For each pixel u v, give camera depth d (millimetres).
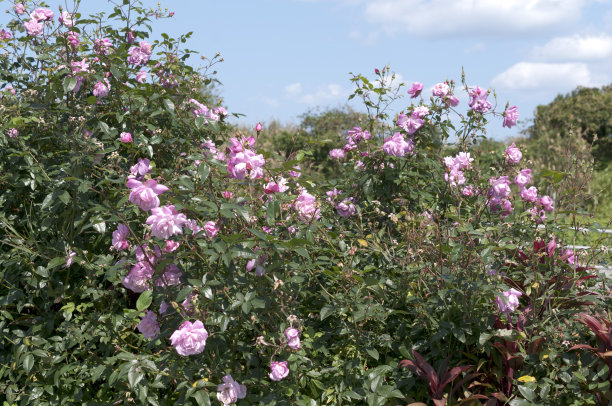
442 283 3285
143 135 3945
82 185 3049
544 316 3510
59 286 3367
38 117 3873
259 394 2906
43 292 3445
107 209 2842
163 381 2873
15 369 3186
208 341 2777
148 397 2816
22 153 3488
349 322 3262
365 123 5223
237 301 2652
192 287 2648
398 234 4266
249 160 3037
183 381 2725
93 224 3111
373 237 3756
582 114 17219
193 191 2857
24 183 3574
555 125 17531
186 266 2941
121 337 3186
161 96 3939
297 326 2891
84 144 3453
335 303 3068
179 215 2486
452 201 4383
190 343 2412
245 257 2605
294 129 14086
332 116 13883
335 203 4293
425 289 3420
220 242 2602
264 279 2871
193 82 4375
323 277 3416
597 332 3240
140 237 3121
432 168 4555
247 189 3305
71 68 3766
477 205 4066
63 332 3361
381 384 2918
